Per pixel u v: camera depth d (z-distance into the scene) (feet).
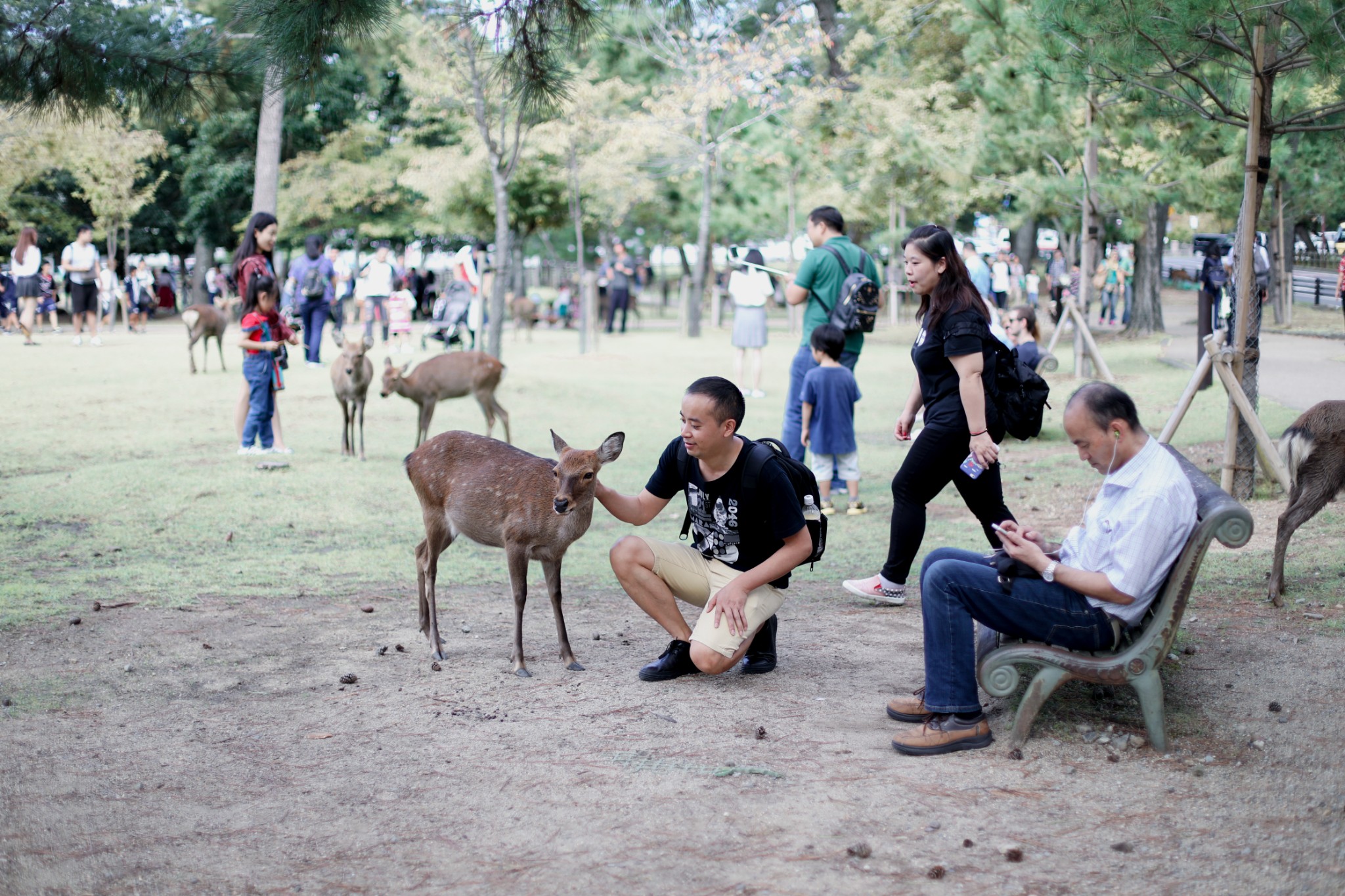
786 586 16.14
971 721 13.08
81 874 10.42
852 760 12.85
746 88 80.59
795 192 100.99
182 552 24.62
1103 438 12.37
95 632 18.61
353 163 112.47
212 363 58.54
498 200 55.72
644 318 137.80
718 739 13.61
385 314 79.20
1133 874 10.03
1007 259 97.35
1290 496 18.67
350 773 12.75
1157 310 79.51
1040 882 9.91
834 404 29.09
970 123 70.44
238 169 111.34
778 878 10.07
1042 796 11.75
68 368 55.06
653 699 15.23
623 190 90.84
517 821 11.39
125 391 47.75
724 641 15.30
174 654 17.47
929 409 18.66
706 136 88.53
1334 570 20.39
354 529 27.17
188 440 37.78
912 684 15.92
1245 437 26.11
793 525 15.19
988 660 12.84
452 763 12.96
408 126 111.75
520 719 14.46
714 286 117.08
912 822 11.17
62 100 23.36
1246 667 15.34
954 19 51.29
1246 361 25.93
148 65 23.06
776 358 75.72
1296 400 40.34
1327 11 21.67
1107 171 57.98
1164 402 43.96
